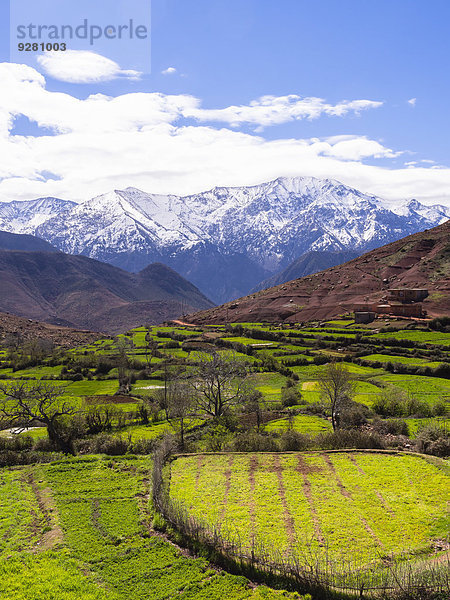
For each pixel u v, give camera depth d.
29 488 54.09
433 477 50.53
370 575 32.22
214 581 34.09
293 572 33.47
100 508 47.31
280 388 119.81
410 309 186.00
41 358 165.50
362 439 63.91
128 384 129.75
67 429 79.94
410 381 116.25
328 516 42.62
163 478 52.94
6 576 34.81
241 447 65.81
